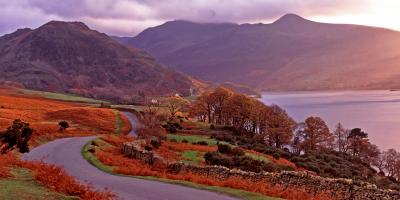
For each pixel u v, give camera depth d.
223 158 59.81
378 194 26.78
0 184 22.64
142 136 84.50
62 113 128.75
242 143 106.12
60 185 24.03
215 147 85.25
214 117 158.38
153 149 68.62
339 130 157.88
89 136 92.94
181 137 100.00
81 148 63.12
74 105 195.62
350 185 28.50
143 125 94.19
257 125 142.50
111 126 117.00
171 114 137.75
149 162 51.12
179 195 27.78
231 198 26.98
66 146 66.44
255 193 29.02
